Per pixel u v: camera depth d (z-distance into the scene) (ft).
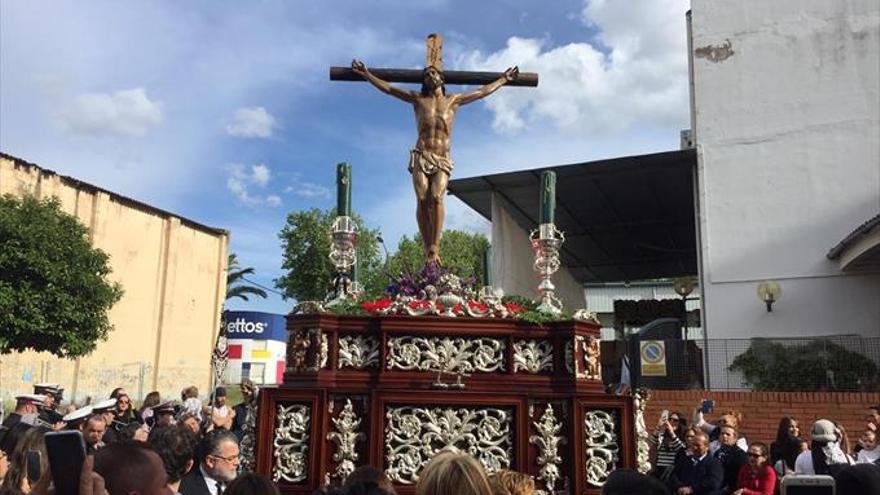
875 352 50.37
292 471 20.56
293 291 131.85
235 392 115.55
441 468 10.14
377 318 22.03
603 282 113.39
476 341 22.16
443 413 21.06
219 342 37.58
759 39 62.13
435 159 25.53
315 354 21.61
